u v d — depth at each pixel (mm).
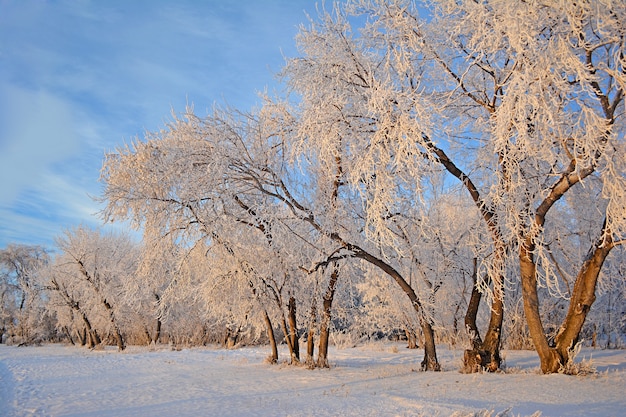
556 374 12047
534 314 12594
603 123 9477
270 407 10055
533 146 10617
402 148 11031
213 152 14672
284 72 14117
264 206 14883
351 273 18203
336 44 13398
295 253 16453
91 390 14242
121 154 15516
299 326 20109
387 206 11883
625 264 18922
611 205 10422
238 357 25391
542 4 9594
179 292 16500
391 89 11609
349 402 10250
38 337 50812
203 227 15039
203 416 9328
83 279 36469
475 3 10797
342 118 13359
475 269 14914
